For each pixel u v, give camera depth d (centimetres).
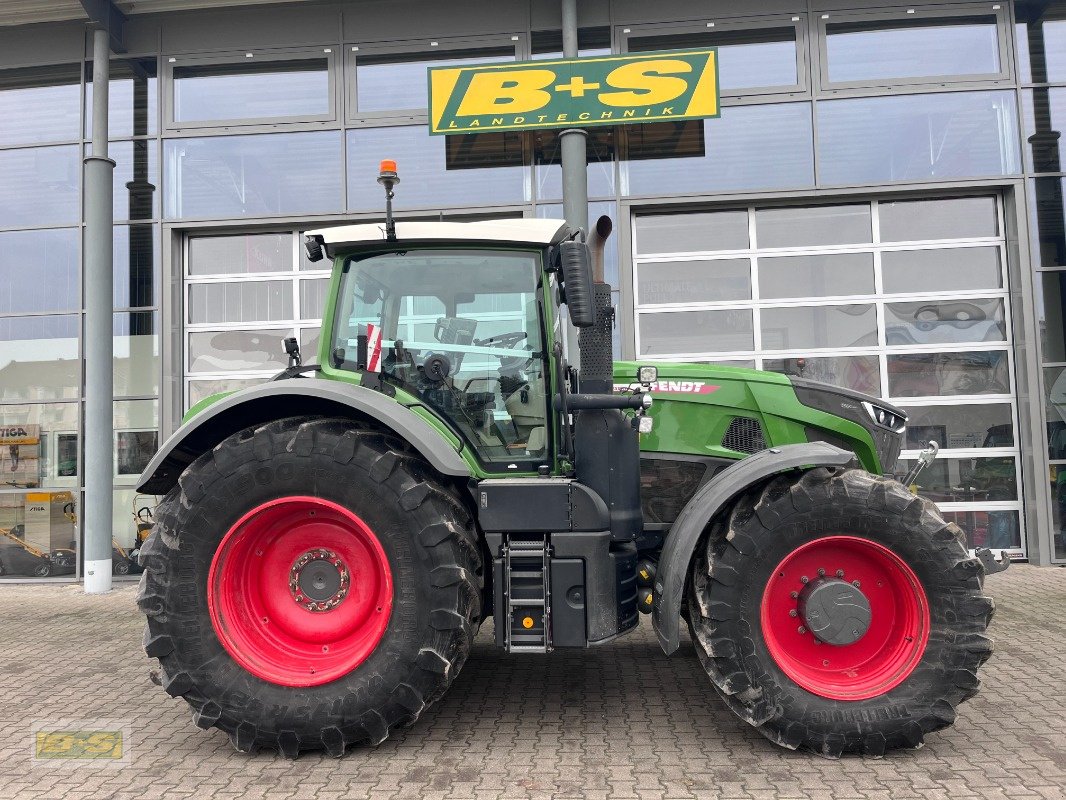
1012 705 338
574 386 366
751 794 254
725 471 322
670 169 742
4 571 733
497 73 714
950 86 726
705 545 306
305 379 316
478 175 750
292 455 294
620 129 743
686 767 277
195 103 768
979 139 726
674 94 705
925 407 721
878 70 735
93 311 675
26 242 759
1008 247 723
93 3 689
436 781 268
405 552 289
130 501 736
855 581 298
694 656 438
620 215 741
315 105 765
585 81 709
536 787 262
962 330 723
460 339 338
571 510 301
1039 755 283
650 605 347
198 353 764
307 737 287
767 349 738
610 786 262
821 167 731
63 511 733
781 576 297
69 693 386
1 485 738
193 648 291
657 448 375
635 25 750
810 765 277
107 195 689
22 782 276
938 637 282
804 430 371
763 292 742
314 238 336
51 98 766
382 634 289
